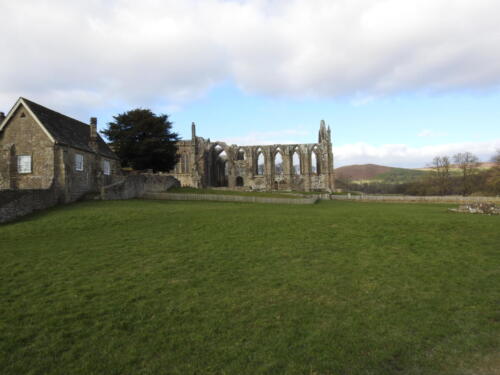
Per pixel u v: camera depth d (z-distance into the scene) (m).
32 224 23.89
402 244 19.19
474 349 8.44
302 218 27.44
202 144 109.38
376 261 15.93
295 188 113.12
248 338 8.87
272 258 16.25
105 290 11.98
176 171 109.31
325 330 9.31
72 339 8.76
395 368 7.71
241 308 10.68
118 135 60.78
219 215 28.67
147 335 8.96
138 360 7.89
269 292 12.02
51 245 18.55
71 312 10.27
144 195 46.34
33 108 37.22
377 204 52.12
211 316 10.09
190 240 19.73
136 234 21.30
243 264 15.23
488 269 14.76
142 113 61.81
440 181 101.25
